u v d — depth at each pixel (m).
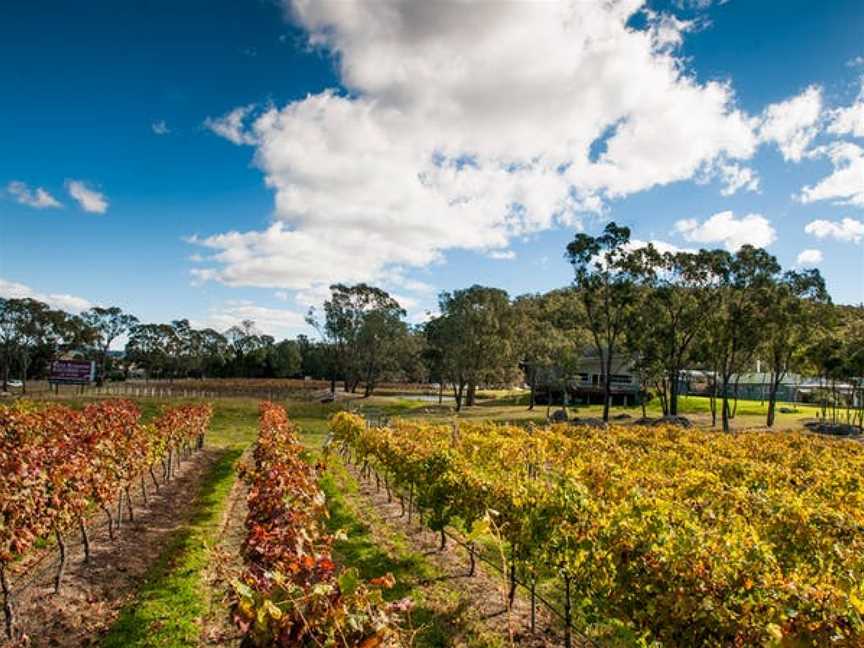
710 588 4.53
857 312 63.22
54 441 9.56
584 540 6.02
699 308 40.97
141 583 8.09
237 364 99.62
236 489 14.92
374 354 67.50
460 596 8.08
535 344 50.53
